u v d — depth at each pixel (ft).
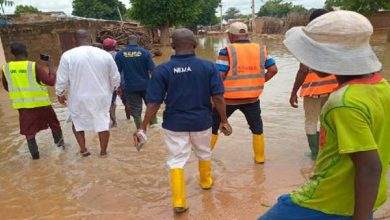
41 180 17.24
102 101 19.45
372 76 6.26
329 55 6.15
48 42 72.69
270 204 13.62
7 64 19.20
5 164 19.54
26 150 21.67
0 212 14.49
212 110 15.39
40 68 19.47
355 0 88.94
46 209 14.52
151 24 122.01
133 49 22.81
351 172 6.28
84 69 18.88
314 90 16.16
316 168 6.90
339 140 5.91
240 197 14.37
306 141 19.94
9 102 36.40
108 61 19.30
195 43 13.57
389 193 13.57
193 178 16.29
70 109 19.65
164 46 120.26
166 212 13.73
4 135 24.86
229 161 17.90
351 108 5.84
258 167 17.01
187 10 121.49
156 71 13.15
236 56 15.92
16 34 70.85
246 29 16.33
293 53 6.47
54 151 21.20
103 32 89.04
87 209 14.33
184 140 13.69
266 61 16.33
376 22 103.45
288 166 16.92
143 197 15.02
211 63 13.75
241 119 24.68
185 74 13.16
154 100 13.08
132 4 122.72
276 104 28.37
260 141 17.11
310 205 6.87
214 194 14.73
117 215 13.74
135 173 17.40
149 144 21.27
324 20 6.21
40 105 19.75
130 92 23.34
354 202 6.13
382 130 6.15
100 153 20.10
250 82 16.14
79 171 18.02
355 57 6.06
